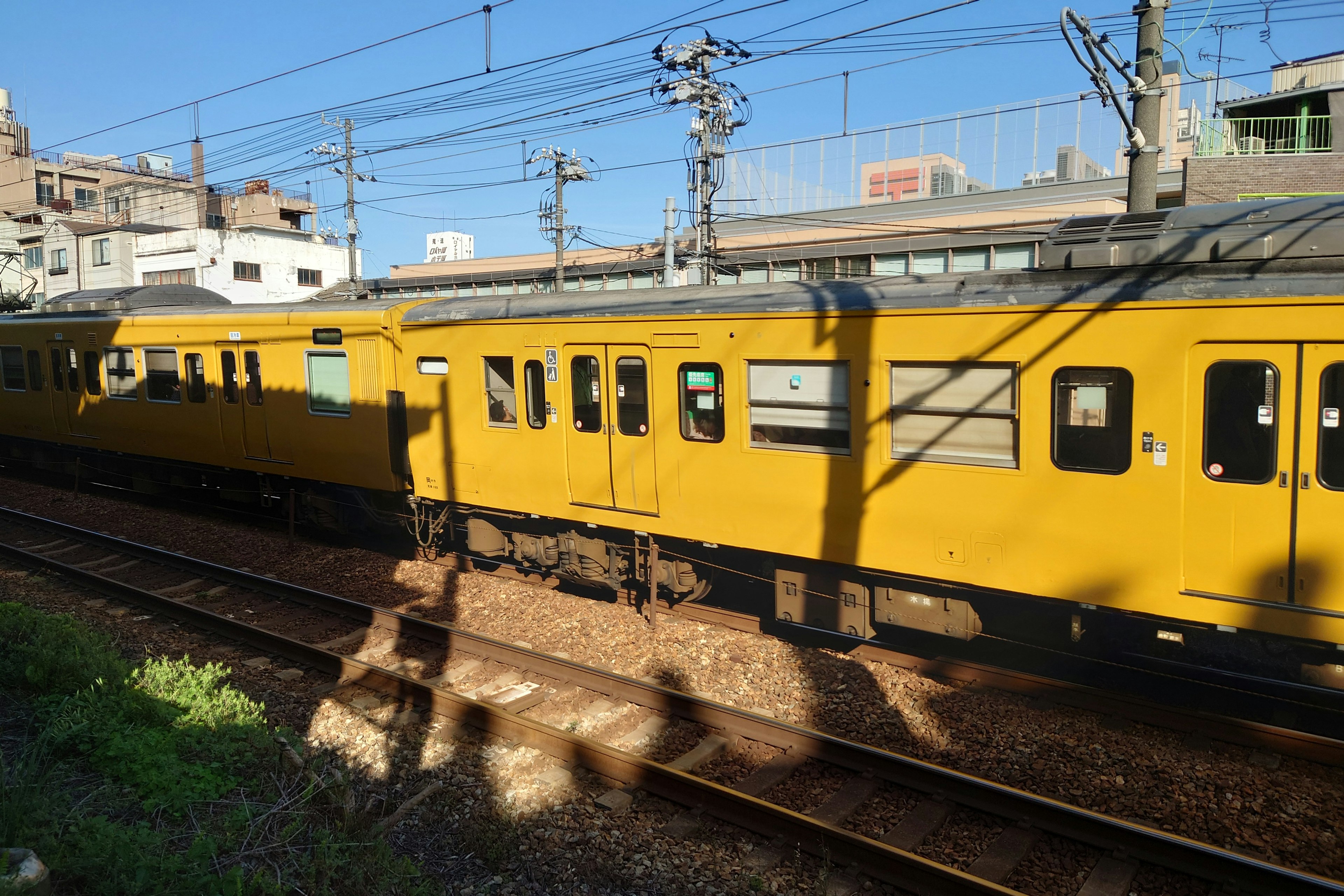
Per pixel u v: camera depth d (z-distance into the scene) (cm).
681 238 3091
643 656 822
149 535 1320
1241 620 589
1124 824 506
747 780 604
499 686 765
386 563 1135
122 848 445
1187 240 600
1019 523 667
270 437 1259
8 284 4988
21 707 658
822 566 815
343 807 545
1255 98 2055
